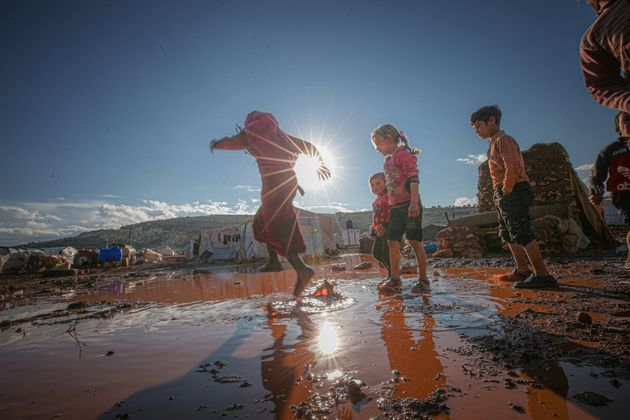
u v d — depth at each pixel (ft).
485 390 4.41
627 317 7.10
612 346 5.52
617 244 22.29
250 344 7.14
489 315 7.99
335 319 8.71
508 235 12.87
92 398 5.05
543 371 4.83
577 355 5.27
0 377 6.14
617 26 4.94
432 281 14.15
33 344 8.36
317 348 6.54
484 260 20.89
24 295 20.65
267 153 11.96
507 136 11.85
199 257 58.70
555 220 20.62
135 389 5.28
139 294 17.42
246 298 13.42
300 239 11.90
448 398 4.26
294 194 12.11
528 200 11.38
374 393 4.54
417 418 3.87
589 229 23.66
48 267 52.31
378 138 13.91
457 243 24.67
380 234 14.69
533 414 3.78
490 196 28.37
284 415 4.16
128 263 63.31
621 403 3.88
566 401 4.00
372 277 17.80
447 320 7.82
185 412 4.41
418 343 6.39
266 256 50.70
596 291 9.81
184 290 17.79
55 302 16.42
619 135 13.30
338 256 49.16
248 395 4.78
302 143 12.71
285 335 7.61
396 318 8.34
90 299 16.62
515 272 13.05
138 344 7.78
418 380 4.84
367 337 6.97
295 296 11.70
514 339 6.14
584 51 5.66
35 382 5.81
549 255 19.95
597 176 13.88
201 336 8.07
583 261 16.78
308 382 5.05
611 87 5.32
